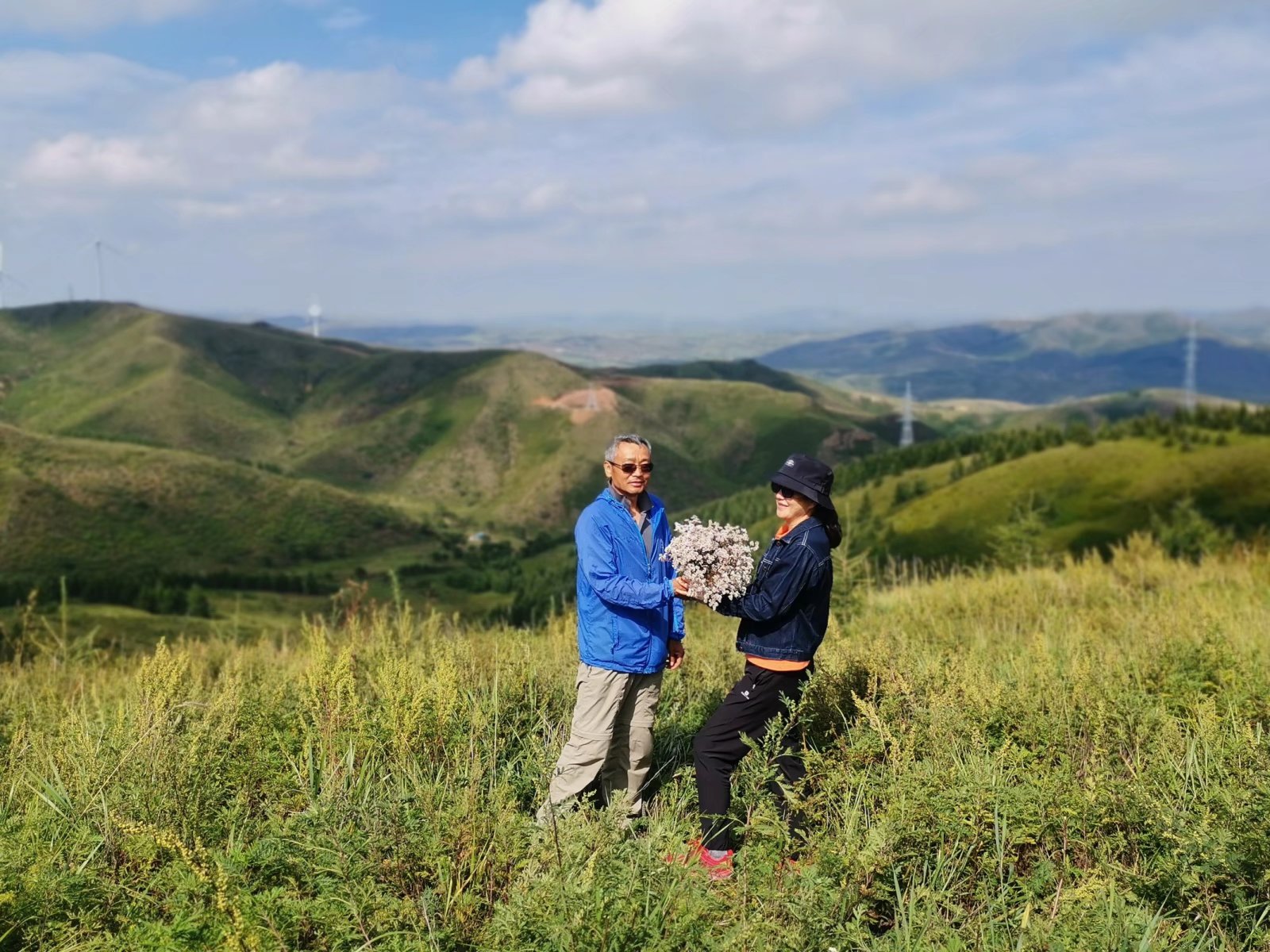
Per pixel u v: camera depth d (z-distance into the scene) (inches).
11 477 7751.0
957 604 402.6
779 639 164.2
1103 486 3863.2
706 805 162.9
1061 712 183.9
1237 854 125.0
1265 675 211.5
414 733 172.6
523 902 119.6
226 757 174.4
